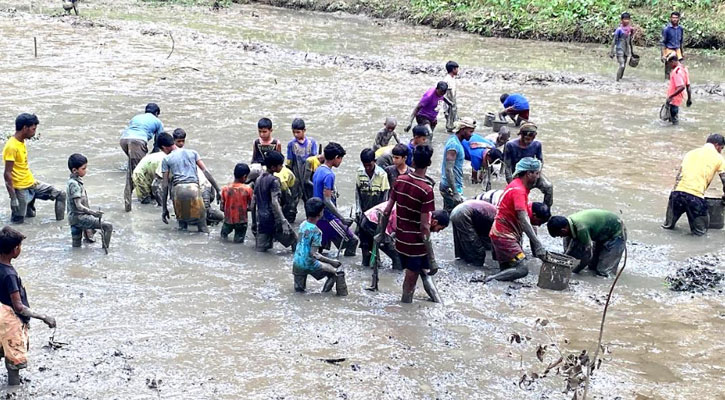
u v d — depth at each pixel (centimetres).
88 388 666
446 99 1611
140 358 720
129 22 2967
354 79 2105
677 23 2156
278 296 870
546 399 671
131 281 895
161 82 1978
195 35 2708
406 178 830
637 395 682
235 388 673
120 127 1558
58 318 795
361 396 667
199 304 840
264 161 1092
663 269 979
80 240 988
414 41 2766
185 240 1035
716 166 1099
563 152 1486
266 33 2861
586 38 2789
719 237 1095
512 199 922
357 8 3428
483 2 3117
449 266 982
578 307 866
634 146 1537
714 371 730
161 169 1084
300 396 663
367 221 951
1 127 1513
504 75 2180
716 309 869
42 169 1280
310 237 859
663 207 1204
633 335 800
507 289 912
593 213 945
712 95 2009
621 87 2078
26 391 658
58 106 1698
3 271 664
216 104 1772
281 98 1855
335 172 1324
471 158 1281
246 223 1027
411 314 834
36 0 3488
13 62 2141
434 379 700
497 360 738
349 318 819
